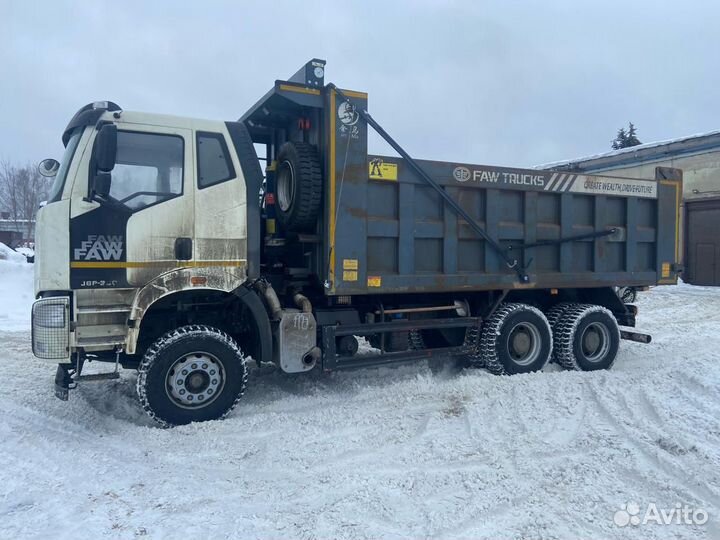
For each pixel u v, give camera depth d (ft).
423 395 19.47
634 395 19.08
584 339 24.07
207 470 13.65
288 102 19.85
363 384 21.02
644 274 25.48
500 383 20.52
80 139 16.11
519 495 12.10
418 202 20.27
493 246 21.65
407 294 21.84
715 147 57.36
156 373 16.47
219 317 18.93
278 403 18.84
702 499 11.90
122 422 17.15
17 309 43.52
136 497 12.05
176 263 16.79
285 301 20.31
